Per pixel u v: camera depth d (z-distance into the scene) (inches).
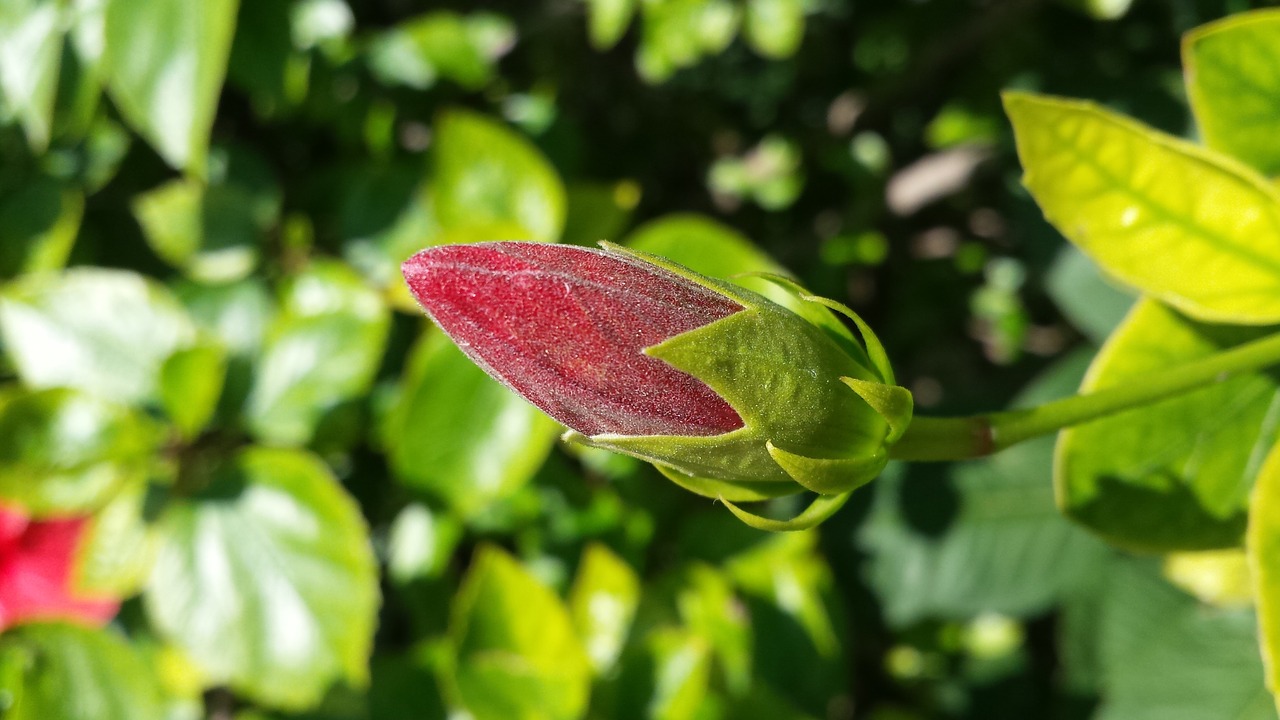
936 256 14.2
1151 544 6.4
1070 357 8.7
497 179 9.0
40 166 9.6
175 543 8.4
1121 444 6.4
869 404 5.3
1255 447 6.3
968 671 12.7
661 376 5.2
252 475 8.4
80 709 8.4
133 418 8.5
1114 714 8.5
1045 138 6.2
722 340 5.1
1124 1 9.8
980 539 9.7
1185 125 9.2
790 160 13.7
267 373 8.8
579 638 9.0
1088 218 6.2
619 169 14.2
